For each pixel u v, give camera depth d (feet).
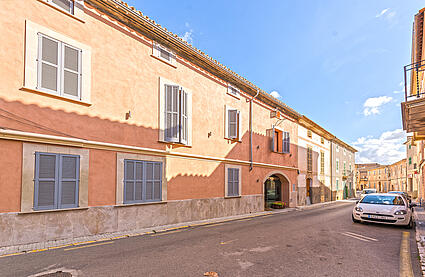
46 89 21.81
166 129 32.24
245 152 47.83
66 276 13.84
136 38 29.84
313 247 20.83
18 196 19.88
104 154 25.81
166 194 31.76
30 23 21.15
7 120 19.63
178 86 33.53
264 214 46.98
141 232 26.48
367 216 31.76
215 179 40.24
